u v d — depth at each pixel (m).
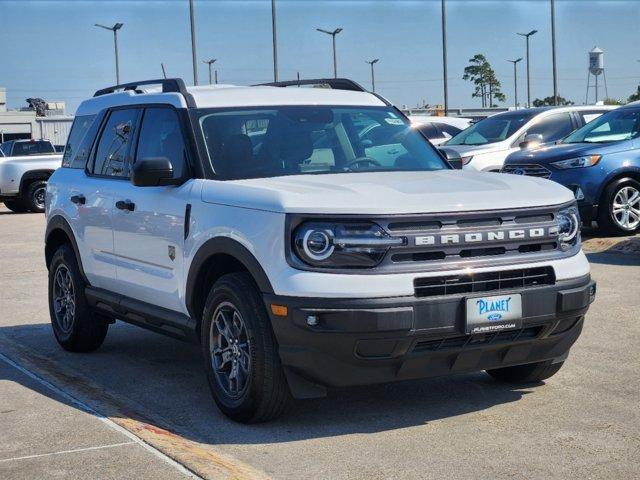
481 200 5.18
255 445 5.04
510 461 4.68
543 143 15.73
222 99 6.39
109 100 7.46
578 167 12.88
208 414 5.68
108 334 8.35
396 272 4.93
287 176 5.92
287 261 4.99
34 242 16.22
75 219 7.38
